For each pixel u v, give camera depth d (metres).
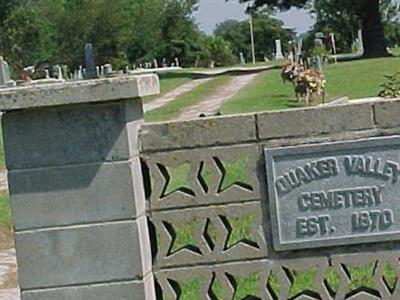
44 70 52.88
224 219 4.38
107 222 4.30
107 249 4.30
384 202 4.31
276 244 4.34
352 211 4.32
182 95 25.77
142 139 4.38
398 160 4.30
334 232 4.33
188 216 4.38
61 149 4.30
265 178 4.34
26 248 4.32
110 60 61.56
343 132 4.31
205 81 31.77
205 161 4.37
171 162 4.38
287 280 4.37
